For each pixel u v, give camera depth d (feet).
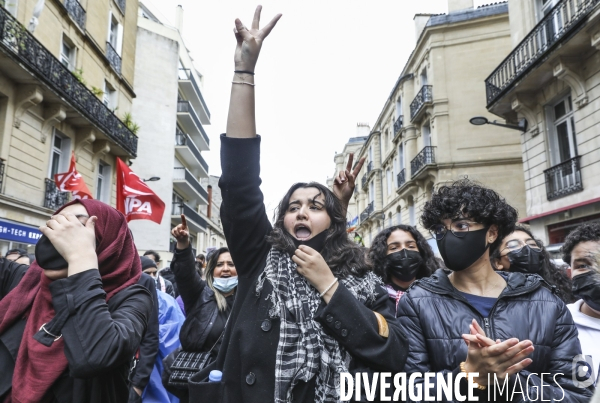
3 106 34.88
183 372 9.71
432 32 60.54
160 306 13.62
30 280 5.92
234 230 5.98
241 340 5.52
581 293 7.89
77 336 4.79
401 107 77.87
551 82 35.22
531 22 38.40
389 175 89.92
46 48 37.52
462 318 6.02
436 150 58.44
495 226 6.42
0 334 5.64
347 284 5.80
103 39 52.85
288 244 5.88
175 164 96.94
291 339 5.25
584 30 29.17
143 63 82.89
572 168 32.60
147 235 78.18
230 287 10.95
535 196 37.37
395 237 11.16
